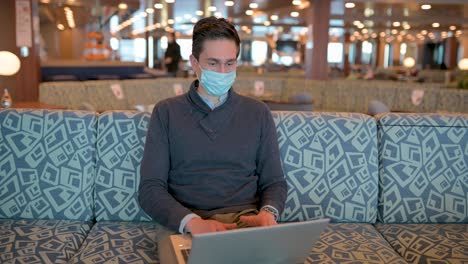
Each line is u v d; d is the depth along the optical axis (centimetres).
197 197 166
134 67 797
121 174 197
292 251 135
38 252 160
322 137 204
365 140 206
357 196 202
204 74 160
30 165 196
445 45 1972
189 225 144
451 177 206
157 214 155
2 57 354
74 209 195
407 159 205
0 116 198
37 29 595
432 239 182
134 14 1243
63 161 196
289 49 2250
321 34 812
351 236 184
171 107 171
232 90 175
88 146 198
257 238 123
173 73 964
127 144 198
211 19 164
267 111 180
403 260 163
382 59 2320
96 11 1095
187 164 167
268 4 968
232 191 169
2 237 172
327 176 202
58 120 199
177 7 1070
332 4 943
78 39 1549
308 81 723
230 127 170
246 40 2309
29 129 198
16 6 565
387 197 203
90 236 178
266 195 169
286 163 201
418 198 204
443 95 545
